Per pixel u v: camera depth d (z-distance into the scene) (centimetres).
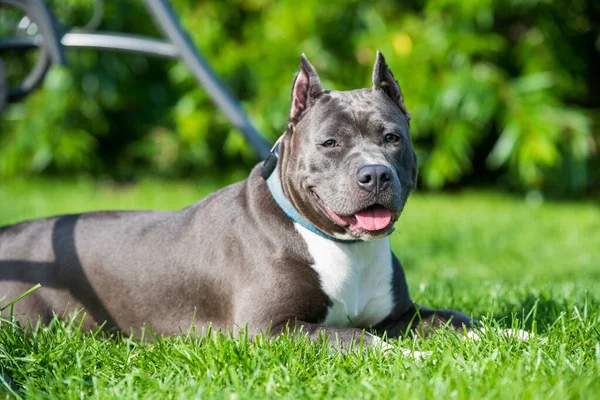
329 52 1930
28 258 687
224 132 2020
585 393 438
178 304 643
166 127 2053
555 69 1881
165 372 516
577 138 1861
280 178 621
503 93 1845
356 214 578
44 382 513
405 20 1909
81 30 1005
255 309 596
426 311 650
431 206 1767
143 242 663
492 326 614
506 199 1952
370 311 635
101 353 557
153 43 965
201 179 2097
